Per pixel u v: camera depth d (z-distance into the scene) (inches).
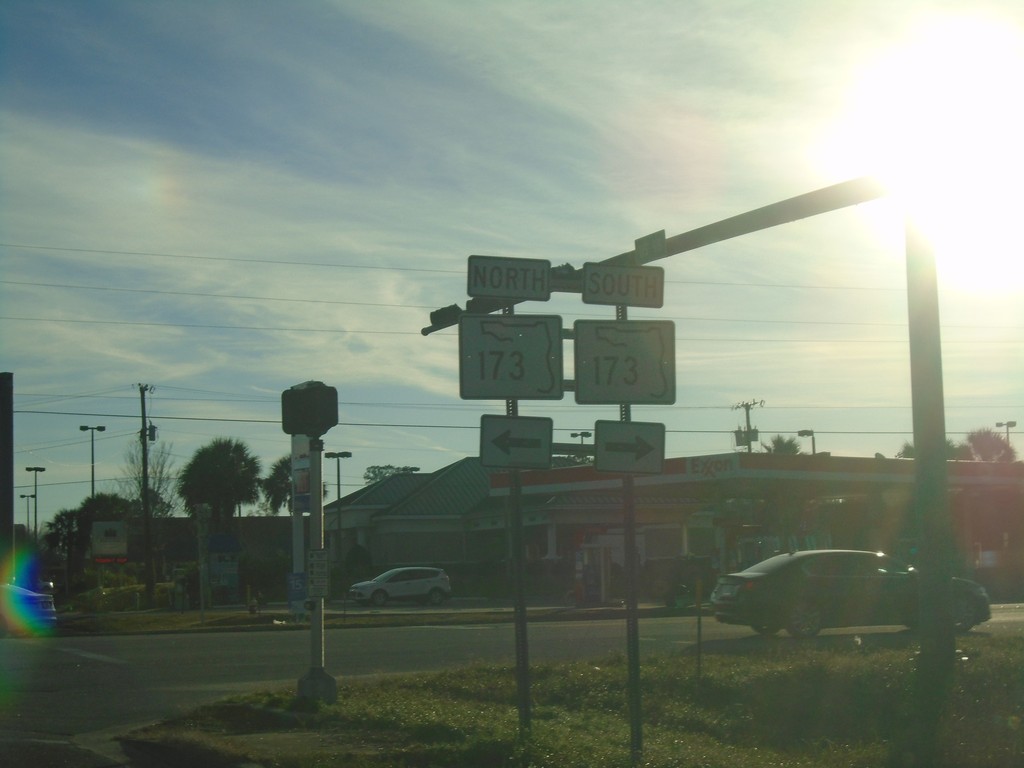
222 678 660.1
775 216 470.6
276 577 2053.4
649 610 1342.3
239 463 2667.3
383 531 2258.9
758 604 847.7
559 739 397.7
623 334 404.8
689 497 1889.8
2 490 1563.7
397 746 395.5
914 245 563.8
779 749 445.4
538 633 968.3
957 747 429.4
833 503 1963.6
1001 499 1883.6
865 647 700.7
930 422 559.2
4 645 915.4
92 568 2748.5
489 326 392.8
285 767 355.3
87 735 455.2
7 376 1573.6
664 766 361.1
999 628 940.6
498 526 2170.3
